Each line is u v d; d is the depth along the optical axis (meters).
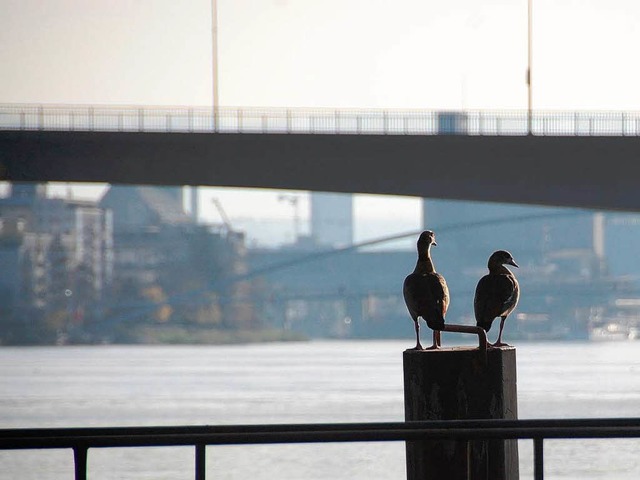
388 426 7.93
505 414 9.34
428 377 9.23
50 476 38.88
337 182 54.97
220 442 7.61
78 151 54.84
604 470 38.72
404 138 53.72
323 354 131.12
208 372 92.44
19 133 54.53
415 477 9.17
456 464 9.08
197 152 54.59
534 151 53.50
